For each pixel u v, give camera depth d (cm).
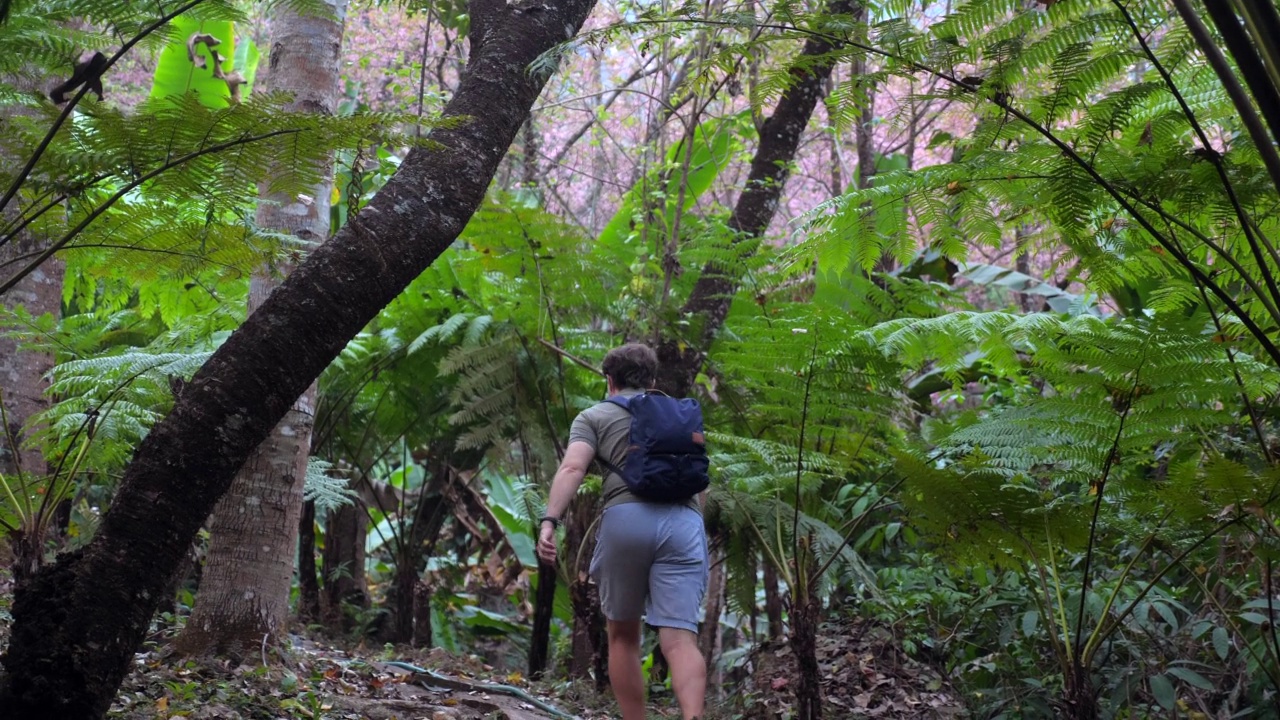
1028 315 353
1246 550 334
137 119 218
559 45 276
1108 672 379
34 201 236
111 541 207
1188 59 261
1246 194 250
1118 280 335
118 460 379
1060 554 376
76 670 199
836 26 269
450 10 616
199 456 213
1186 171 248
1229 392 301
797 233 324
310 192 244
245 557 371
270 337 222
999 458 335
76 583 203
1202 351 296
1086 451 322
